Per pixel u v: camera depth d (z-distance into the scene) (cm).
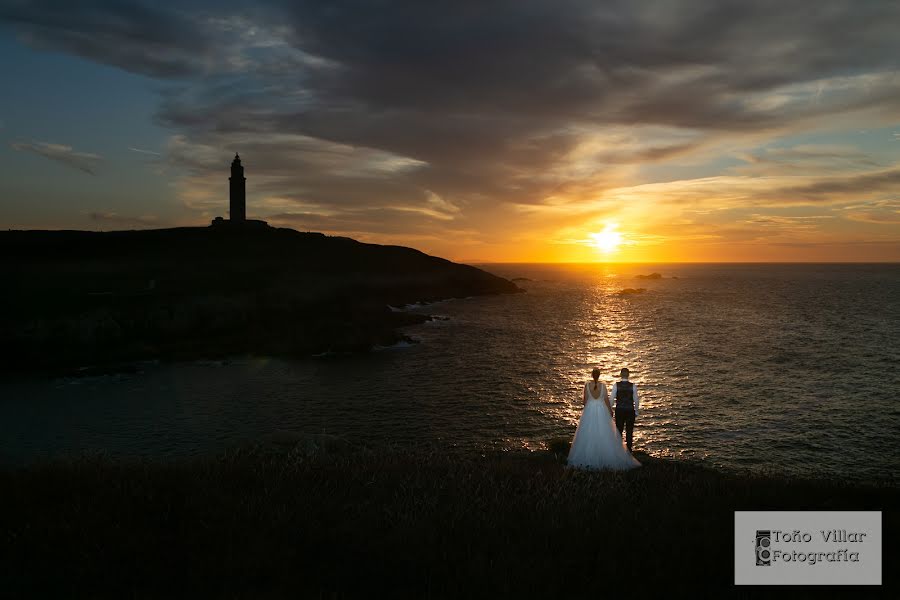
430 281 14662
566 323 8781
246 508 682
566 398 3969
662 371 4838
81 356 5306
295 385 4503
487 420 3425
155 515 657
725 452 2706
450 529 633
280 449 1302
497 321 9106
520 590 492
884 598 511
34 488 756
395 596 485
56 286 7688
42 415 3619
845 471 2441
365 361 5575
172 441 3088
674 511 741
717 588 516
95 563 524
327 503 715
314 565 541
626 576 536
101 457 958
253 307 7306
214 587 489
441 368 5175
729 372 4734
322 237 15462
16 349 5262
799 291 17075
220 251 12319
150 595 469
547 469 1044
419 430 3231
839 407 3547
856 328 7619
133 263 10500
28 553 549
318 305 8244
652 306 11975
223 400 4009
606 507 741
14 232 12106
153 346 5831
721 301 13250
